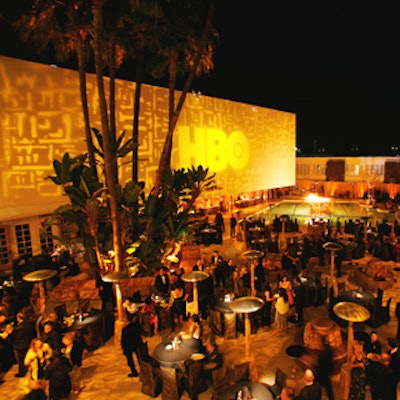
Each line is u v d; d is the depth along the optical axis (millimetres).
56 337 7887
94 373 8328
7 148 14148
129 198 11938
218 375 6824
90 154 12953
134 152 15164
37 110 14719
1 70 13773
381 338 9219
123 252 11320
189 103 21094
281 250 16969
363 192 35250
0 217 13969
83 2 11336
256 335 9703
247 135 26156
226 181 24453
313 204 31125
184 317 10156
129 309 9867
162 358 7398
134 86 17984
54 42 12609
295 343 8234
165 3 12508
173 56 13734
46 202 15211
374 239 16969
